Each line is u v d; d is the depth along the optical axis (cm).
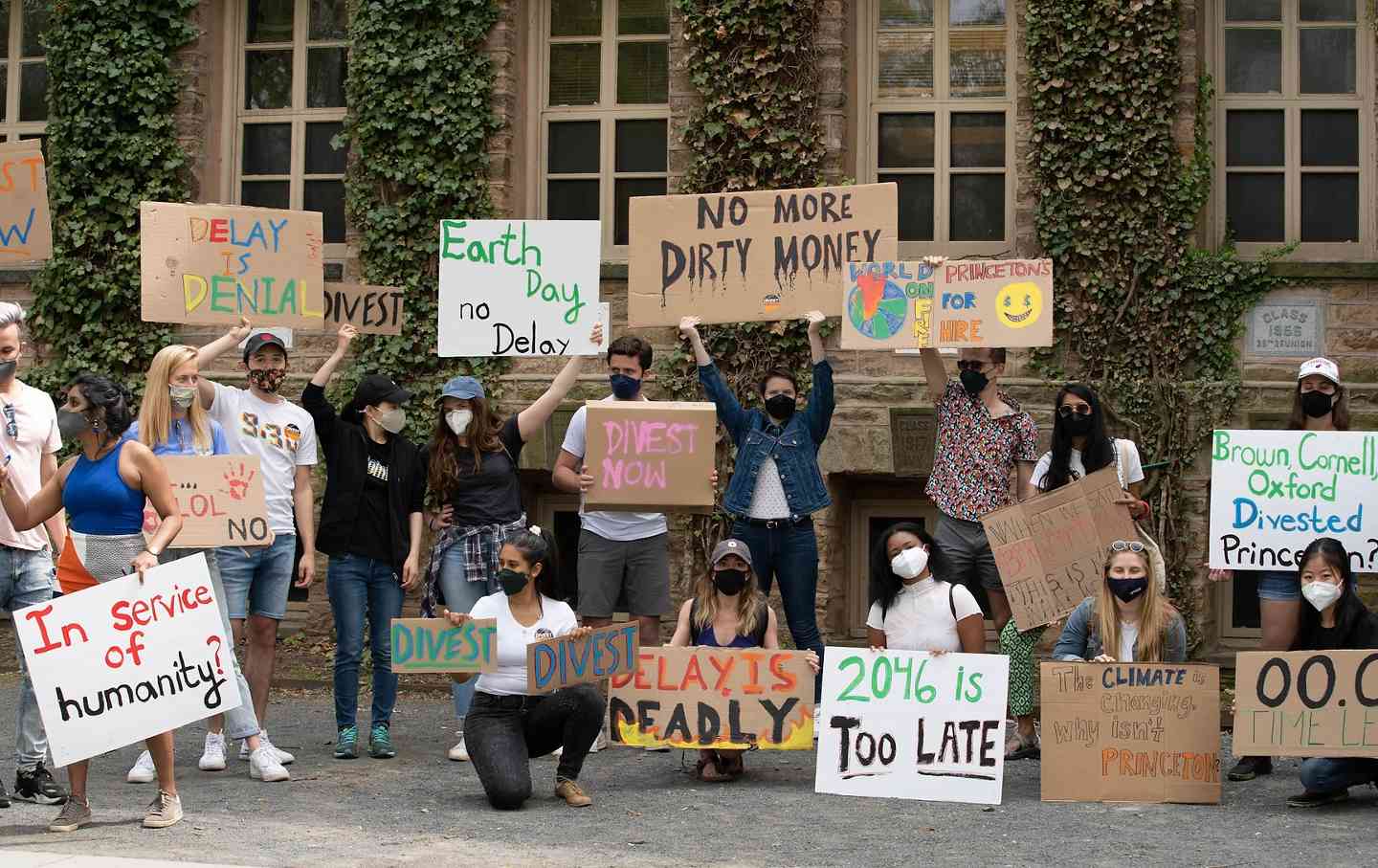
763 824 721
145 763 822
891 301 880
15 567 780
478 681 778
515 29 1288
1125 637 794
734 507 888
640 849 669
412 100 1276
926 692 784
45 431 803
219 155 1360
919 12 1267
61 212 1332
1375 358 1178
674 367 1237
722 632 830
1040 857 654
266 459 866
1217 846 673
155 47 1331
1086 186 1192
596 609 909
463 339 924
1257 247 1226
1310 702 743
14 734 959
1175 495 1173
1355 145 1227
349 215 1291
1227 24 1238
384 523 884
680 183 1249
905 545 812
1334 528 837
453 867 633
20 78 1400
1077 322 1193
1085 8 1196
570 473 910
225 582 848
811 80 1231
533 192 1310
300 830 704
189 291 916
